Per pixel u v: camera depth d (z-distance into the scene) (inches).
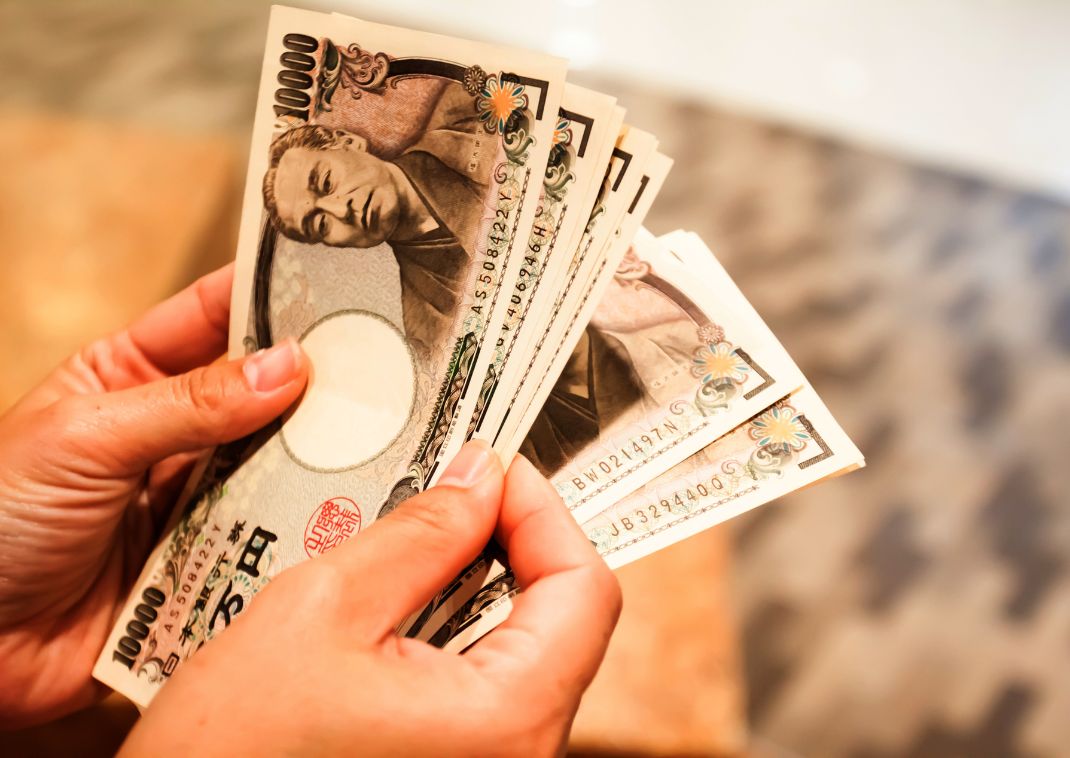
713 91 50.6
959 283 49.7
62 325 34.6
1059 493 45.5
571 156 22.1
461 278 23.0
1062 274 50.2
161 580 24.4
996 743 41.1
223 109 47.4
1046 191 51.4
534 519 20.4
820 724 41.3
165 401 22.3
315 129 23.3
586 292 22.3
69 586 24.8
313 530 23.0
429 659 17.9
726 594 31.8
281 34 22.8
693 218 49.8
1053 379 47.9
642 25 50.2
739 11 51.2
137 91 47.2
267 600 17.6
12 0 48.6
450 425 22.6
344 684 16.9
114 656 24.4
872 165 51.2
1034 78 51.9
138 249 36.6
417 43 22.2
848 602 43.2
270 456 23.7
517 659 18.2
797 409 23.2
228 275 26.4
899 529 44.6
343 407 23.4
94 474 22.7
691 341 24.0
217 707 16.7
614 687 30.2
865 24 52.0
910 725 41.4
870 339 48.2
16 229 36.2
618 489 23.0
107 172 37.9
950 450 46.2
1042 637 42.8
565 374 24.0
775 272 49.2
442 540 18.8
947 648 42.5
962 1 52.9
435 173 22.9
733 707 30.1
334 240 23.7
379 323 23.4
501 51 21.7
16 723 25.7
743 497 22.7
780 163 50.7
